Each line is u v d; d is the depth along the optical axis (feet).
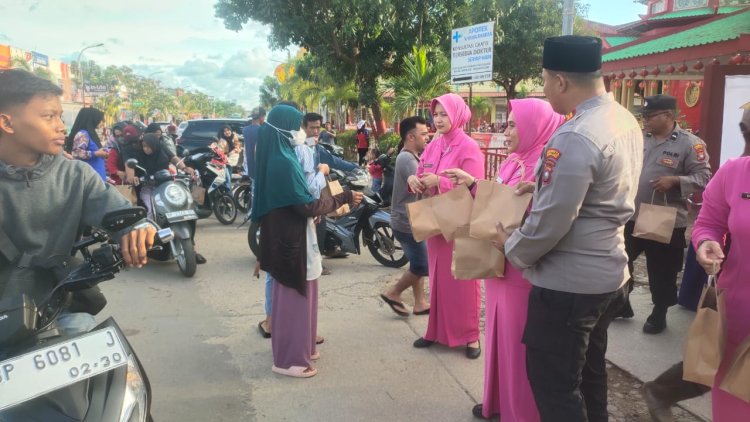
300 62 78.43
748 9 31.01
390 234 21.80
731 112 16.62
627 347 13.26
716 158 17.25
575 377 7.52
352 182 23.70
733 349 7.72
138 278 19.33
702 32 29.19
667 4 56.85
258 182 11.58
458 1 60.13
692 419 10.23
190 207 19.90
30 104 6.37
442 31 61.62
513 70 64.34
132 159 21.62
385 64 63.36
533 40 61.52
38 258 6.75
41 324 6.27
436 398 11.23
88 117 21.68
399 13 59.16
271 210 11.44
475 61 31.53
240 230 27.53
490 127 92.89
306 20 58.44
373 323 15.20
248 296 17.52
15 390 5.16
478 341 13.17
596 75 7.37
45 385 5.32
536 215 7.14
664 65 28.73
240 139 44.70
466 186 10.43
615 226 7.27
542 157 7.28
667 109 13.67
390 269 20.62
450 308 12.96
